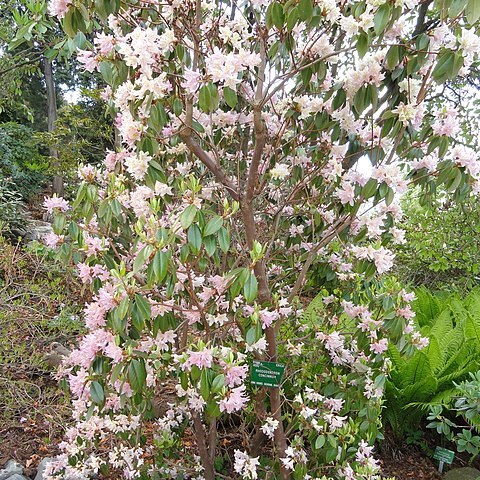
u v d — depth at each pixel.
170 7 1.35
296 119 1.58
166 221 1.38
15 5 4.08
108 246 1.52
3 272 3.11
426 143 1.52
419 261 4.52
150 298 1.43
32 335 2.64
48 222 5.71
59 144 6.42
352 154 1.60
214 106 1.17
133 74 1.32
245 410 1.79
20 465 2.08
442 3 1.11
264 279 1.54
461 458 2.54
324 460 1.65
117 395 1.51
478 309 3.17
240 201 1.49
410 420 2.58
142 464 1.65
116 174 1.55
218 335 1.52
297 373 1.90
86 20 1.28
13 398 2.32
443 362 2.64
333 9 1.22
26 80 10.45
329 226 1.78
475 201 3.81
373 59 1.39
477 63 2.92
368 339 1.69
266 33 1.44
